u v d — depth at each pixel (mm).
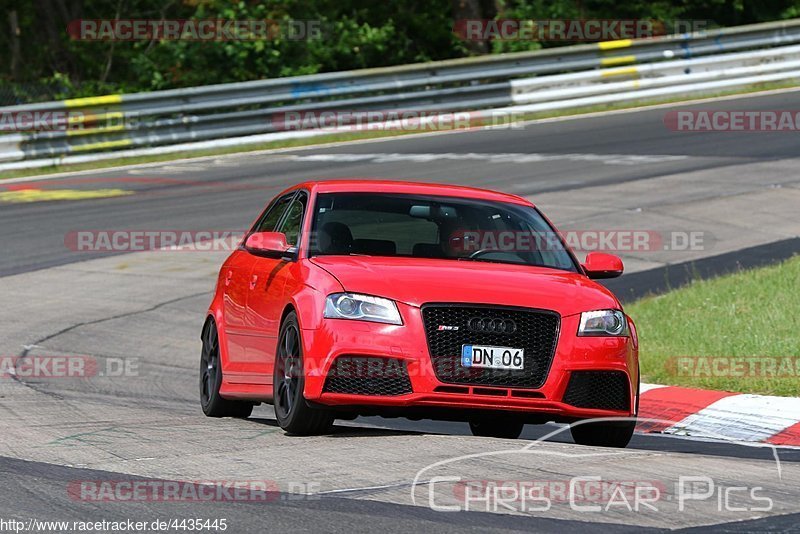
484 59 107750
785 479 23703
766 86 115062
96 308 52656
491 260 29828
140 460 24578
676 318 46094
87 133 92750
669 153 88000
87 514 19922
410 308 26594
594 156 87688
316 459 24469
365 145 97375
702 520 19859
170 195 78312
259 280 31078
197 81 120000
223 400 33250
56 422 30422
